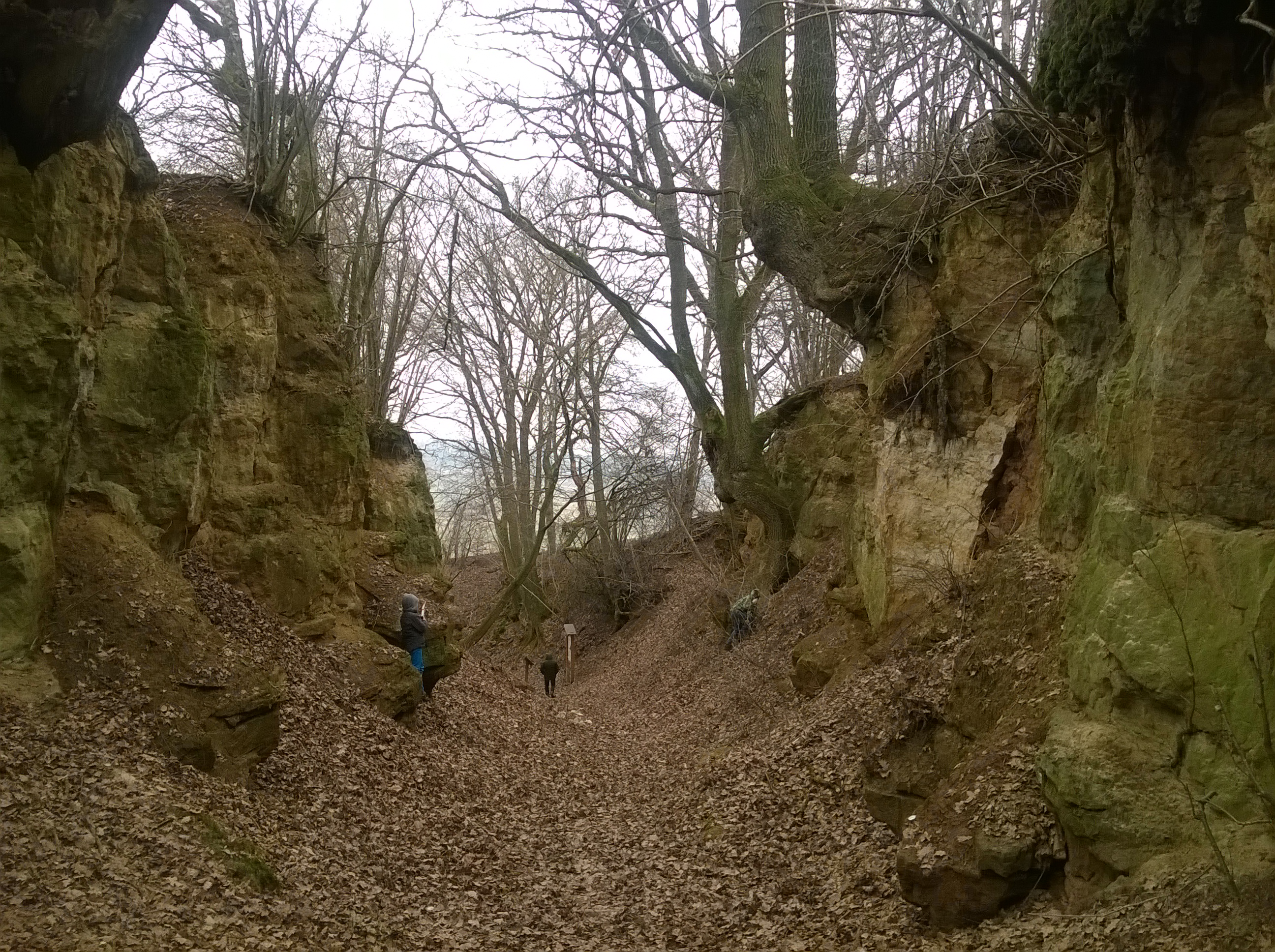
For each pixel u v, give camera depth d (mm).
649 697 23969
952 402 13758
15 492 8398
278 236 16141
